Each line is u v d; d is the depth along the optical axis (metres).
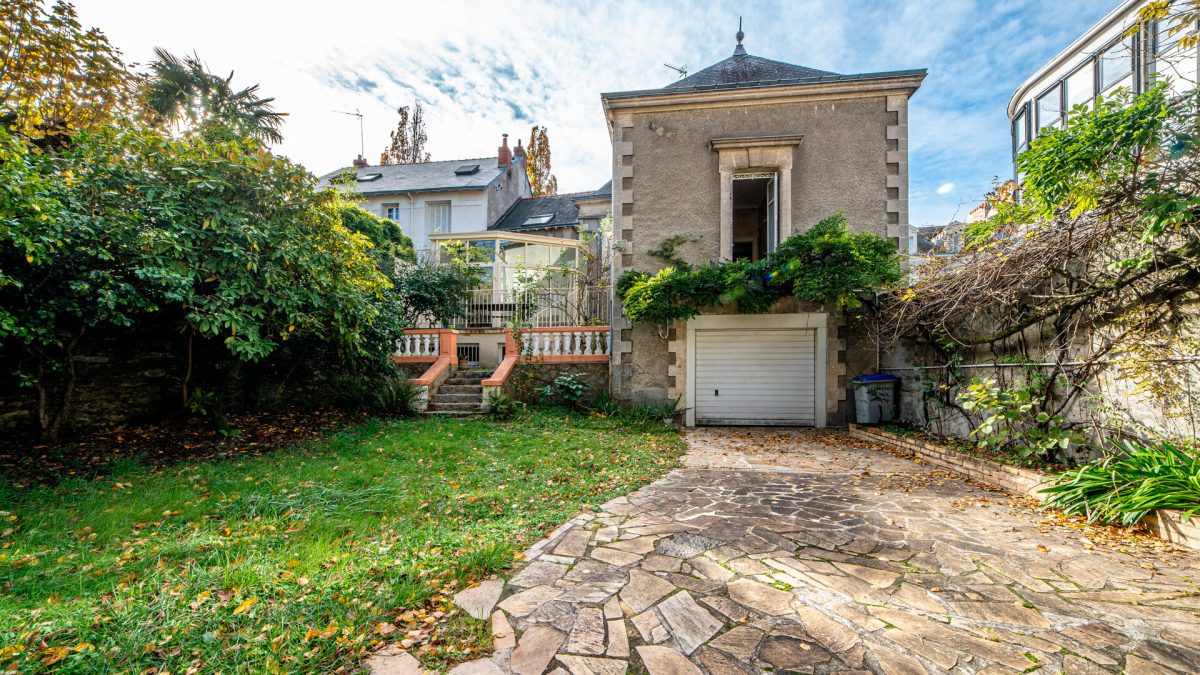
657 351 9.64
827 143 9.21
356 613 2.40
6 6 5.18
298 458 5.73
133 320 5.89
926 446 6.40
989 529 3.66
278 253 5.75
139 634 2.18
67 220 4.54
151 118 6.75
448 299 13.70
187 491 4.43
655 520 3.92
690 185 9.55
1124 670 1.96
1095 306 4.66
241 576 2.74
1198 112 3.45
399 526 3.71
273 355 7.92
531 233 19.41
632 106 9.62
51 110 6.01
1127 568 2.92
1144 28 4.65
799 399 9.32
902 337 8.12
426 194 19.75
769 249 9.65
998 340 5.98
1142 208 3.84
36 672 1.90
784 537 3.52
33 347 5.55
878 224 9.02
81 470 5.00
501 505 4.26
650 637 2.25
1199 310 3.83
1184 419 3.92
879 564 3.05
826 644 2.18
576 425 8.59
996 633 2.25
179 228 5.27
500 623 2.37
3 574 2.78
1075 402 4.97
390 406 8.81
